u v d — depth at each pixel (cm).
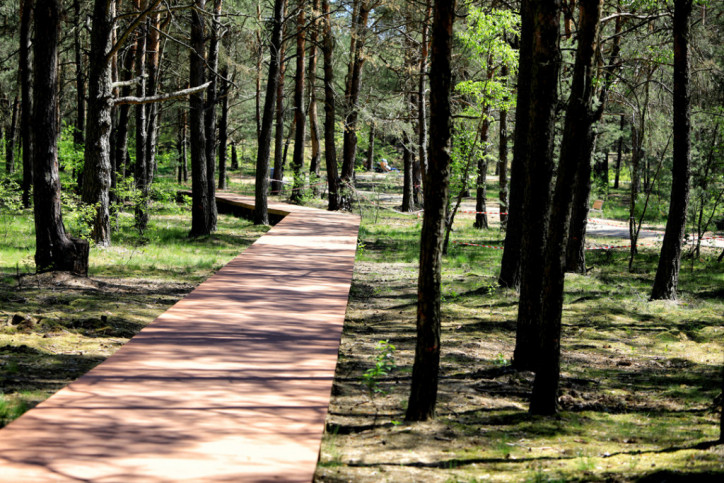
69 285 1327
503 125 2750
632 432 662
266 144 2736
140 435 530
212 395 640
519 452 582
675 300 1489
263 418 580
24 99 2552
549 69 831
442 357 978
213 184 2384
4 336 909
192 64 2273
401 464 537
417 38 2883
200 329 917
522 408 745
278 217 2970
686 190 1455
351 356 952
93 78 1684
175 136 4688
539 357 718
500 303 1392
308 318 1012
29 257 1501
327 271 1466
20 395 672
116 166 2611
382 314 1306
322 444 558
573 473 516
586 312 1347
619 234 3061
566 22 1612
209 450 503
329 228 2344
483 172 3111
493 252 2269
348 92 3388
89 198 1753
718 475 485
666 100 2058
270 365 753
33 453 487
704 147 2298
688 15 1392
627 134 2417
